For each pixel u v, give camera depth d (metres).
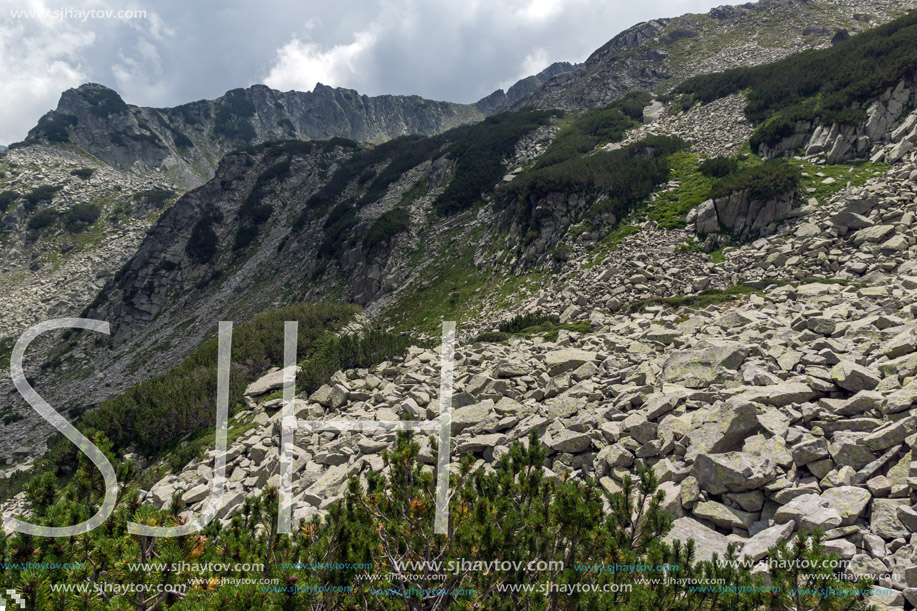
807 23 96.75
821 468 7.70
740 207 35.03
